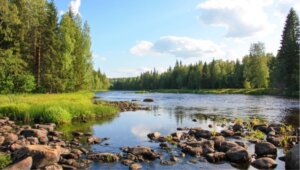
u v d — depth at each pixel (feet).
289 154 37.27
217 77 358.84
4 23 137.08
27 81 142.20
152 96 243.60
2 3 130.21
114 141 52.37
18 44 145.18
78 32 199.72
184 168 37.22
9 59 135.85
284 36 213.87
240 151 40.63
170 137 53.52
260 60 271.28
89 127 67.41
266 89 232.12
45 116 72.23
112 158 39.86
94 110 88.94
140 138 55.16
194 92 322.75
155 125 71.92
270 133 57.06
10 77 136.26
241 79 318.24
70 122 74.90
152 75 549.54
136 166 36.88
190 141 50.44
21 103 88.28
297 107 117.80
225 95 236.02
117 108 109.19
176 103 150.20
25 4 149.89
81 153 43.06
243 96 211.41
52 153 36.19
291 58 203.82
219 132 60.85
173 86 456.86
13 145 42.88
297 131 58.95
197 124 74.18
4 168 33.30
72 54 190.80
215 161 40.14
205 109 115.03
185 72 441.68
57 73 169.58
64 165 36.58
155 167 37.40
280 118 84.94
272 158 41.63
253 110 108.68
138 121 78.95
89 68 205.16
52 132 57.06
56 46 167.32
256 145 44.70
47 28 164.45
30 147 36.60
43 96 125.59
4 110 77.46
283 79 206.08
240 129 64.64
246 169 37.19
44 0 164.76
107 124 72.43
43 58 163.53
